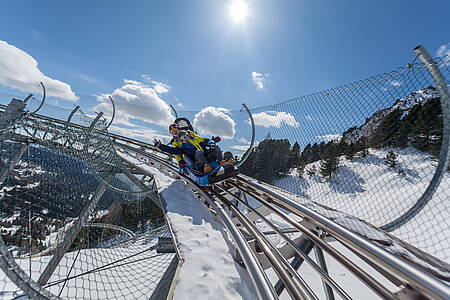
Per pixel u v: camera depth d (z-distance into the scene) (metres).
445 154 2.93
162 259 4.57
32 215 1.88
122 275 3.07
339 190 4.82
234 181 5.01
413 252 1.93
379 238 2.15
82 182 2.90
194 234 3.43
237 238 2.58
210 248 3.09
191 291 2.25
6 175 1.81
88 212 2.68
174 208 4.29
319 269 1.96
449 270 1.63
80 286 2.39
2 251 1.37
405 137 3.58
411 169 3.63
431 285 1.22
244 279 2.59
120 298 2.58
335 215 2.81
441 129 3.00
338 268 4.80
